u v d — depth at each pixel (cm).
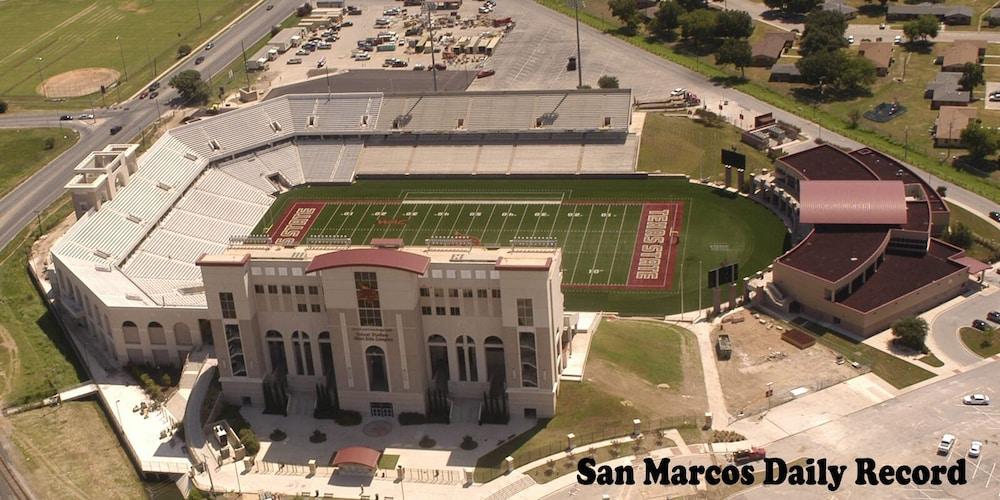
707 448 16112
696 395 17525
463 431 17075
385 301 16812
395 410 17612
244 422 17712
